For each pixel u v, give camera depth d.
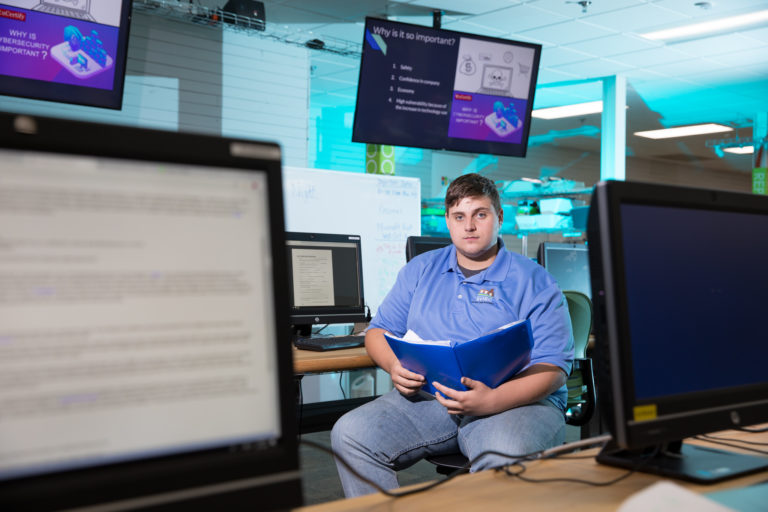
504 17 6.35
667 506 0.81
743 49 7.14
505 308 2.20
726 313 1.17
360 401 3.38
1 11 4.09
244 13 5.49
